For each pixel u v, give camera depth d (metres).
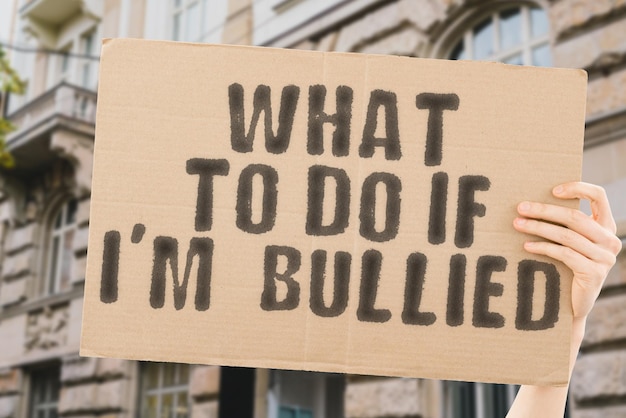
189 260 1.63
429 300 1.62
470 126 1.64
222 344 1.61
